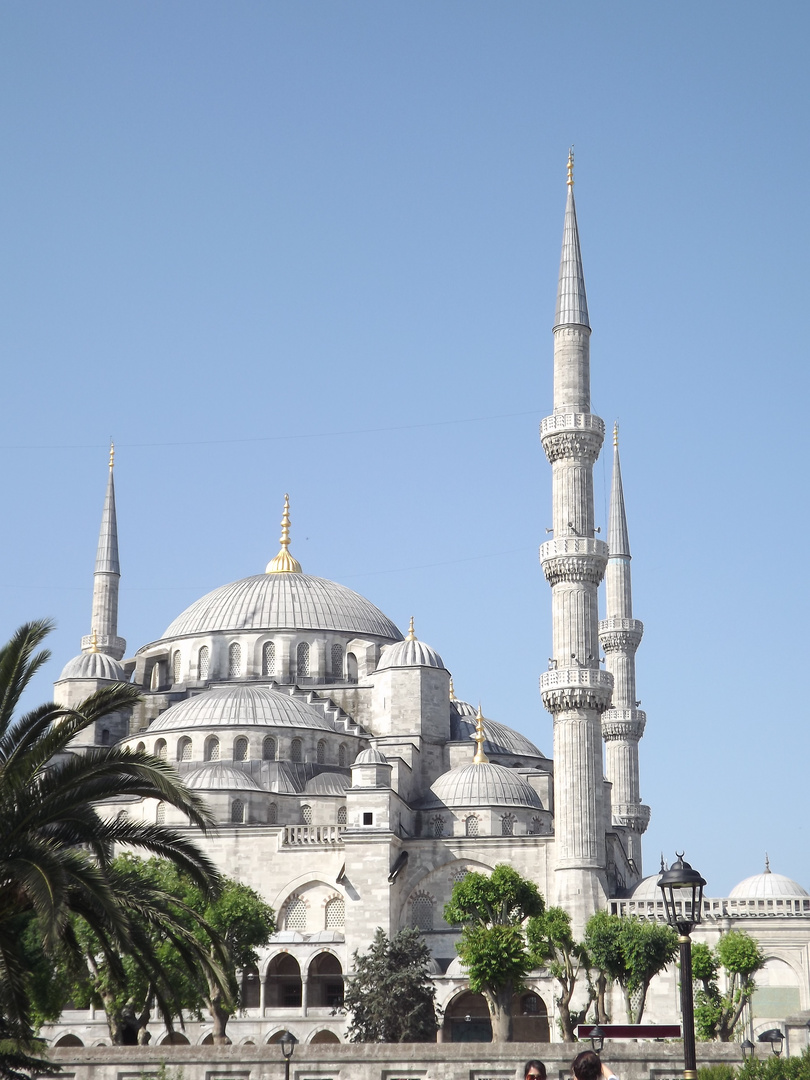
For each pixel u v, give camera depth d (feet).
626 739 446.60
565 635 360.89
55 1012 204.85
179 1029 341.00
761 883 381.81
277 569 493.36
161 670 461.37
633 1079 191.01
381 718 424.46
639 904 341.62
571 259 382.83
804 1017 204.44
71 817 142.00
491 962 284.41
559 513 368.89
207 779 378.32
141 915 155.53
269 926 316.19
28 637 146.41
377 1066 192.54
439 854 366.63
